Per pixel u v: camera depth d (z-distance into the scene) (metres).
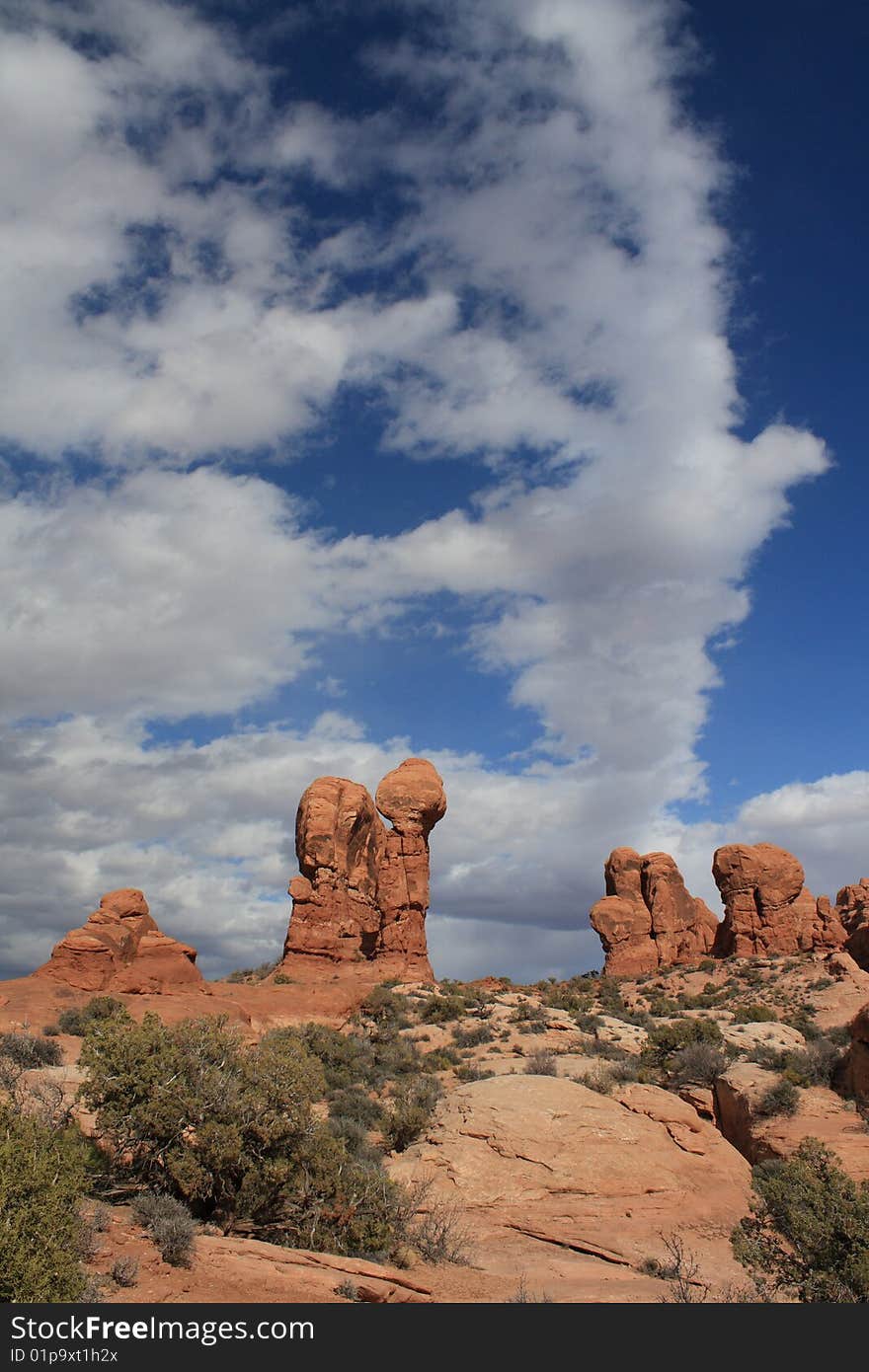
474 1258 21.80
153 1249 14.66
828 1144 32.19
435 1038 51.00
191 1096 18.97
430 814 75.12
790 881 83.88
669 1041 46.34
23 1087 21.48
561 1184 27.73
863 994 59.56
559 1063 40.50
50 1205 11.80
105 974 50.00
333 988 56.56
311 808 68.50
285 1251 16.31
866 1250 16.06
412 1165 28.53
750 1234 18.02
